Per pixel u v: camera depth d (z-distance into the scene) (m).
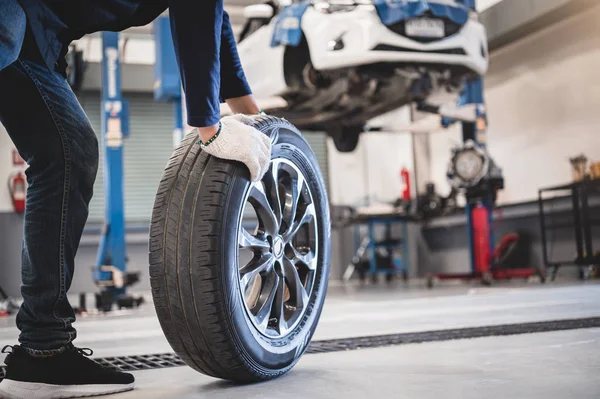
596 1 7.04
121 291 5.86
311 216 1.79
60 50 1.47
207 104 1.40
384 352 1.98
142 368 1.91
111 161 5.78
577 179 7.03
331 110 5.51
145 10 1.55
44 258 1.42
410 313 3.43
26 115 1.42
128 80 10.13
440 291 5.59
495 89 8.93
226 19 1.71
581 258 6.52
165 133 10.45
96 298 5.43
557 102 7.91
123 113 5.88
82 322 4.04
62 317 1.44
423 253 10.73
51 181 1.44
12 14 1.24
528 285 5.89
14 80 1.41
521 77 8.45
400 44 4.40
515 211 8.16
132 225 10.15
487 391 1.32
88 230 9.67
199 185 1.47
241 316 1.49
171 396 1.42
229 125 1.47
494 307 3.53
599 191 7.13
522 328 2.41
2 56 1.22
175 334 1.48
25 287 1.42
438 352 1.92
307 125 6.24
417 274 10.84
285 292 1.75
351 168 11.06
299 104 5.25
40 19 1.36
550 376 1.46
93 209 9.89
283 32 4.70
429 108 5.85
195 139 1.57
